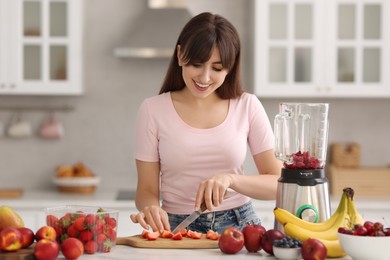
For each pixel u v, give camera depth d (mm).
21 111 5395
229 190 2807
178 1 5266
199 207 2469
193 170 2803
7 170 5398
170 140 2789
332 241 2160
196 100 2816
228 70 2613
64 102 5410
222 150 2791
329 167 5285
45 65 5000
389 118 5496
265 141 2859
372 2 5035
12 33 4973
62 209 2256
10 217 2246
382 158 5500
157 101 2850
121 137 5434
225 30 2555
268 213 4715
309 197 2381
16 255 2064
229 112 2840
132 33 5152
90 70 5414
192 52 2525
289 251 2107
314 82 5039
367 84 5047
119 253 2215
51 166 5406
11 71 4980
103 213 2209
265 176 2730
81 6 5109
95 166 5426
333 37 5031
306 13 5043
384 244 2043
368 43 5039
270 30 5035
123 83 5430
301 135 2432
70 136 5414
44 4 4996
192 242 2326
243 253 2244
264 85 5016
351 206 2262
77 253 2098
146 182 2855
